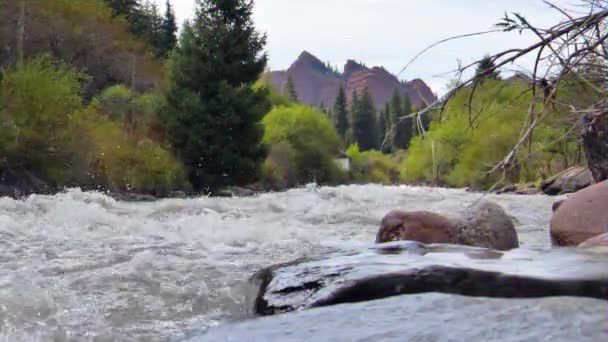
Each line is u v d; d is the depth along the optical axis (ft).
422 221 20.81
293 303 10.74
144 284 15.38
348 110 423.64
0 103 67.87
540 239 27.43
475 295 9.85
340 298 10.41
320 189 74.54
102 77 155.53
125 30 182.29
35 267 17.42
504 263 10.93
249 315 12.13
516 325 7.29
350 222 35.45
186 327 11.89
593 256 11.22
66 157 73.00
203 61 108.17
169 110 105.81
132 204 45.19
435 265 10.64
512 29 8.04
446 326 7.59
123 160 81.66
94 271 16.85
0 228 24.91
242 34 109.09
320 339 7.72
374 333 7.66
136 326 11.96
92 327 11.84
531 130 7.64
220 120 102.78
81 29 145.38
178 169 94.99
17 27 124.67
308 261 12.98
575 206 17.63
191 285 15.30
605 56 7.89
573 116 8.09
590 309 7.57
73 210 31.63
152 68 175.94
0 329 11.44
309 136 175.42
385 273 10.58
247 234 25.71
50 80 73.10
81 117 77.87
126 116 119.14
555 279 9.37
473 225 20.62
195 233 25.81
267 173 126.11
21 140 68.28
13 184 65.41
